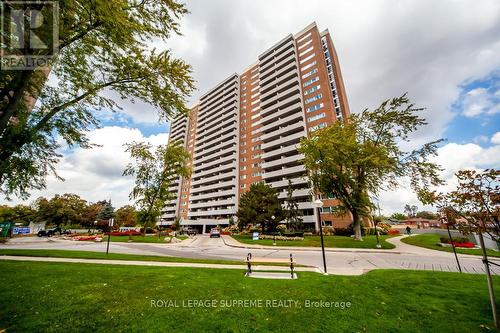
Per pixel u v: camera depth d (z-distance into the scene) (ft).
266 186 130.31
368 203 83.41
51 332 13.89
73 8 24.31
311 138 93.66
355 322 15.48
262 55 223.71
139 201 118.21
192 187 260.21
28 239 112.68
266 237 105.09
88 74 32.19
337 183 87.61
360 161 79.25
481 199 16.96
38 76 32.65
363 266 40.47
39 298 19.06
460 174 18.45
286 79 192.03
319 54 178.70
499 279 26.22
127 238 107.65
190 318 15.83
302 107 171.22
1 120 26.99
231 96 248.73
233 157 218.59
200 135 274.98
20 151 33.58
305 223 143.64
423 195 20.75
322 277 27.32
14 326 14.52
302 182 152.25
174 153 125.08
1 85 29.01
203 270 31.63
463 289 22.25
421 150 78.79
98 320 15.44
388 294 20.93
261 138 190.39
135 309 17.17
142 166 119.24
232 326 14.79
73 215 183.52
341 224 132.46
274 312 17.01
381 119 83.20
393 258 50.83
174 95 34.71
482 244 17.25
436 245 72.69
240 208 131.75
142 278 25.59
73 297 19.38
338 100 172.76
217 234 133.28
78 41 29.60
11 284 22.58
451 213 18.99
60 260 39.83
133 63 31.60
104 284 23.03
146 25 29.07
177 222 208.54
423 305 18.37
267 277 28.40
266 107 205.57
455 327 14.82
